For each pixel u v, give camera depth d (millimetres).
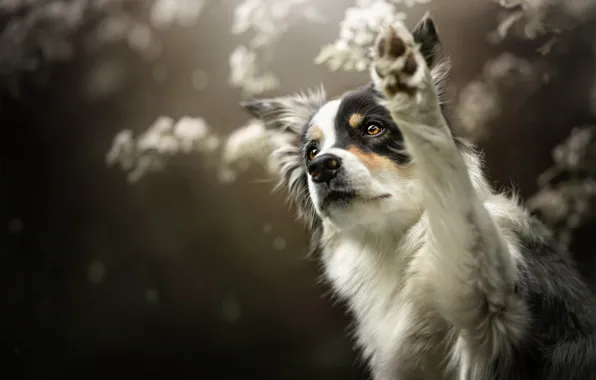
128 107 2553
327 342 2320
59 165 2605
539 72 2119
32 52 2557
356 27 1973
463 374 1613
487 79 2125
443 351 1654
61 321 2553
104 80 2535
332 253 1787
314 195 1680
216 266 2338
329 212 1668
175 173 2268
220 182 2238
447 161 1533
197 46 2428
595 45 2102
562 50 2117
